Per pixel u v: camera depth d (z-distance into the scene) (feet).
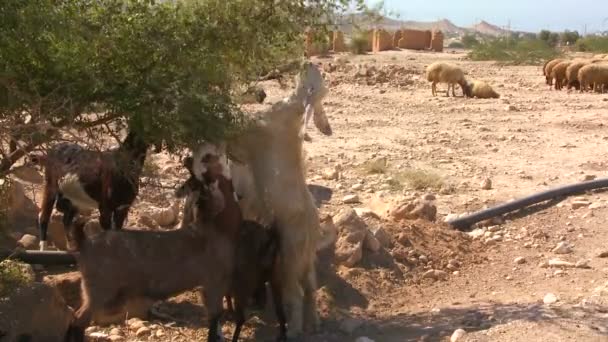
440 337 22.53
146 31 19.65
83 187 23.44
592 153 55.72
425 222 34.88
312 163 49.83
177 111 19.35
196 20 20.18
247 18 20.45
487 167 50.52
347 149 55.52
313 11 20.93
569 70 100.17
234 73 21.67
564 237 35.42
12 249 27.43
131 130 20.77
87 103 19.76
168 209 32.40
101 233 20.61
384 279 28.68
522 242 34.68
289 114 22.94
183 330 24.27
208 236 21.21
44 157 22.80
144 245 20.44
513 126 67.97
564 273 30.09
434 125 68.18
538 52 158.71
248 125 22.08
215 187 21.21
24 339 20.85
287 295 23.29
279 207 22.82
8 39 17.58
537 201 40.42
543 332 21.68
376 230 31.27
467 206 40.45
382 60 149.18
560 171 49.49
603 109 79.66
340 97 86.38
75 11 19.06
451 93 93.71
